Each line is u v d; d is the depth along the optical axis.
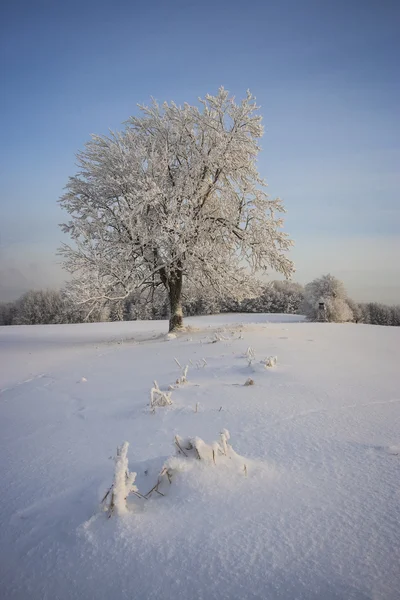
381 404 5.66
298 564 2.22
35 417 6.46
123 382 8.68
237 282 19.17
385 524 2.58
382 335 15.71
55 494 3.38
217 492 2.95
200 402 6.12
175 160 19.53
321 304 37.09
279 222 18.55
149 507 2.82
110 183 18.62
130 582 2.16
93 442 4.85
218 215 19.03
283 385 6.97
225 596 2.01
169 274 18.58
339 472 3.41
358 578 2.09
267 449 4.05
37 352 16.33
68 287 17.22
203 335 16.88
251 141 17.83
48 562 2.39
